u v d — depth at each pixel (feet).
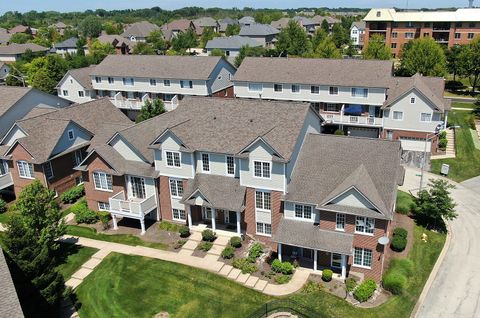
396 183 126.93
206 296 116.67
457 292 117.70
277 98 241.14
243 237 142.00
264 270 126.21
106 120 201.05
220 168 142.51
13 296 83.20
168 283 122.21
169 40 593.42
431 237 143.13
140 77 266.16
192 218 151.64
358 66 228.84
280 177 128.67
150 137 158.40
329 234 122.52
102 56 417.28
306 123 141.49
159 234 147.74
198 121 151.02
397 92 216.33
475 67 304.30
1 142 182.39
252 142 128.57
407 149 213.05
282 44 385.50
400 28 424.87
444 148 213.25
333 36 511.81
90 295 119.44
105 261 133.69
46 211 129.49
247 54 380.78
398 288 115.03
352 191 117.39
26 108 216.33
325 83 224.33
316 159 134.21
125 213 147.95
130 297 117.70
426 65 298.15
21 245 107.55
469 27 396.98
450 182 185.06
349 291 116.26
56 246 130.31
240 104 150.10
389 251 134.00
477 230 148.66
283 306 111.65
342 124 222.48
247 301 114.11
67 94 290.15
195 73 256.32
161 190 151.64
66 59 400.88
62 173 178.60
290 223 128.67
